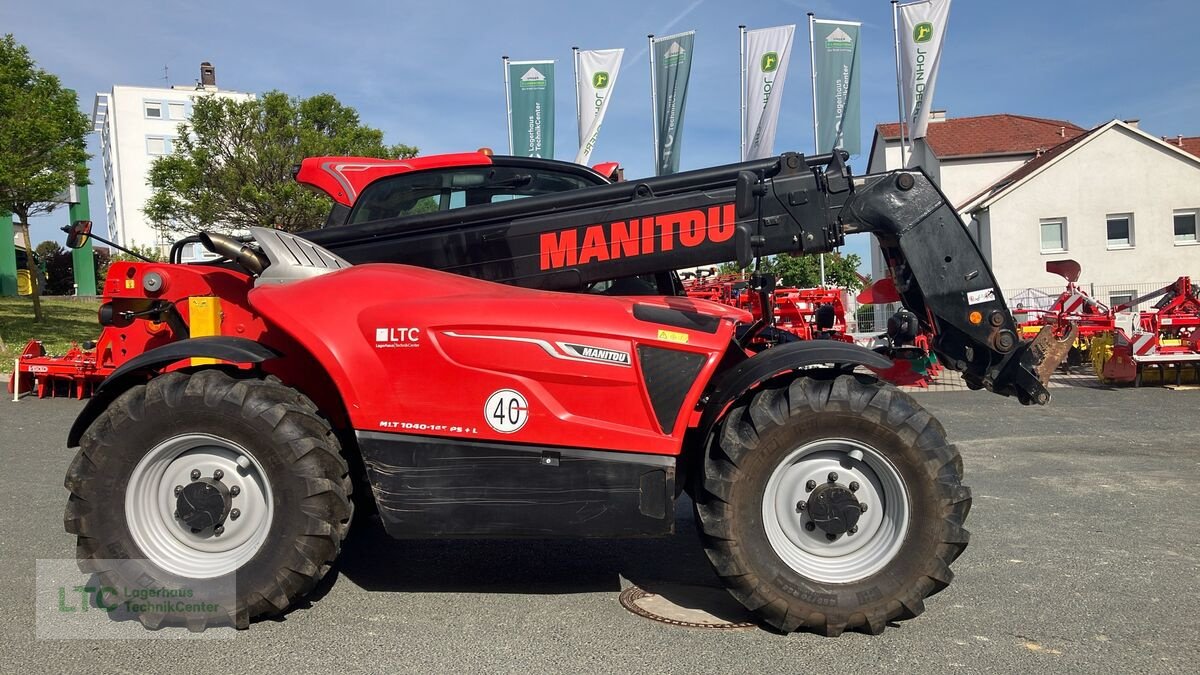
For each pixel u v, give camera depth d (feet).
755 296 15.80
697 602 12.37
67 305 91.04
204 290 14.07
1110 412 33.06
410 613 11.84
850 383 11.27
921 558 10.96
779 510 11.34
